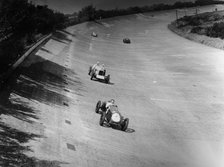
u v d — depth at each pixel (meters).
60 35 67.44
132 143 17.73
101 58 53.50
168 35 105.19
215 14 138.38
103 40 85.00
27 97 19.77
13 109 16.75
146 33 113.88
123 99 28.48
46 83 25.19
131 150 16.59
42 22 55.56
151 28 132.75
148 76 42.41
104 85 32.69
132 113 24.41
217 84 39.44
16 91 20.03
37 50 37.97
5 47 26.08
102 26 123.94
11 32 32.56
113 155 15.17
